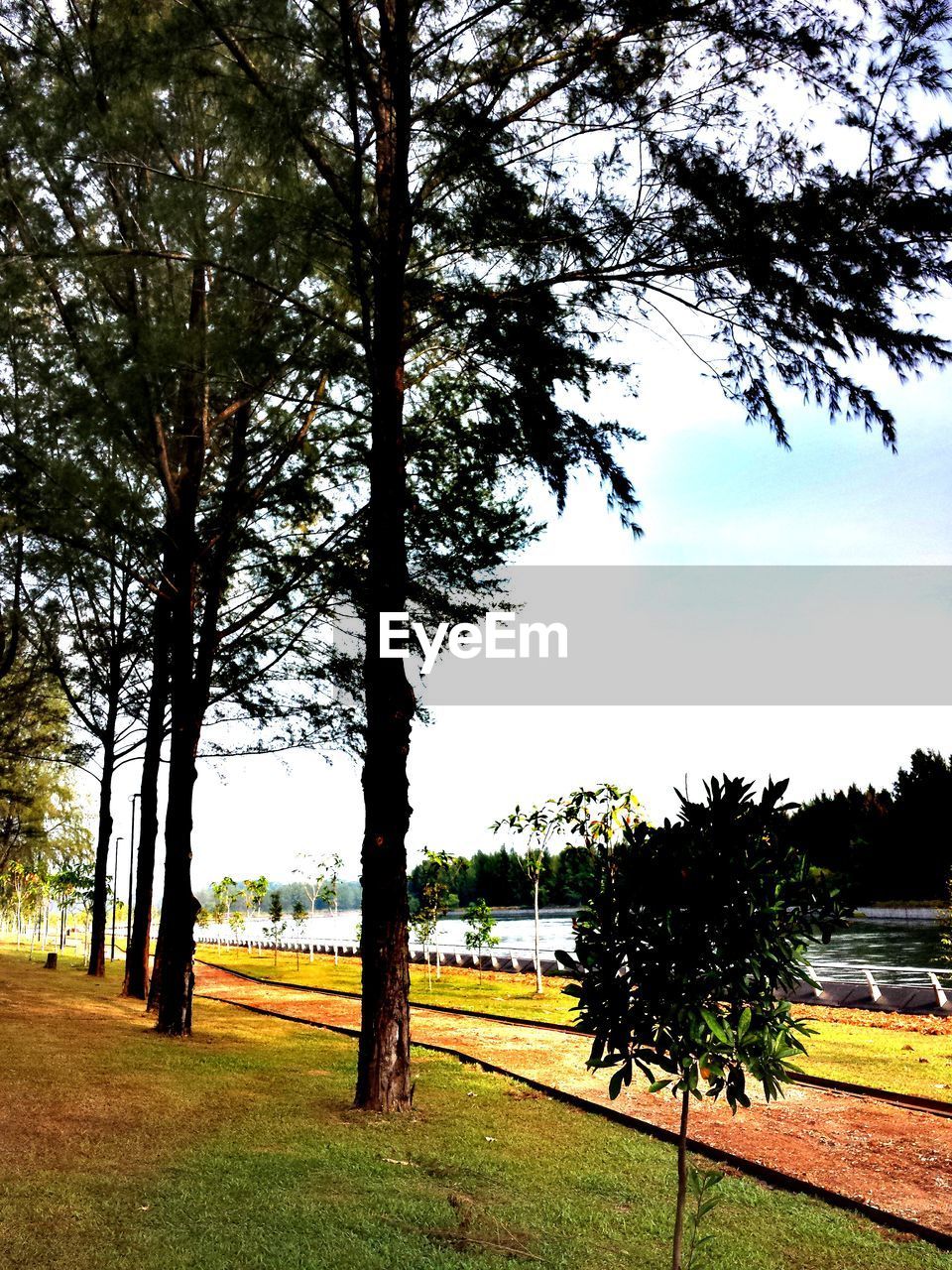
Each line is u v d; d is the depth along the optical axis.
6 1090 9.66
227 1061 13.00
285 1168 7.59
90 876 46.00
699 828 5.12
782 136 8.92
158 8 10.29
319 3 9.64
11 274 11.16
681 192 9.27
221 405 15.59
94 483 13.28
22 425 12.90
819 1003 20.80
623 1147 8.99
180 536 17.11
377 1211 6.74
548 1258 6.10
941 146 8.01
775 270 8.84
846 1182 7.90
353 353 12.20
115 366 11.59
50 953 35.19
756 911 4.91
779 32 8.49
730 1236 6.65
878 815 68.50
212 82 9.91
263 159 10.45
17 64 10.48
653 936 4.96
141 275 12.49
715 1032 4.80
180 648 17.16
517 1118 10.04
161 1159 7.65
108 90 9.90
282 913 61.03
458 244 10.64
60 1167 7.23
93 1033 15.15
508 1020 19.77
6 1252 5.59
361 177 10.30
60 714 29.98
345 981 31.92
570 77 9.59
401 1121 9.57
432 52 9.94
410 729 10.87
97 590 17.50
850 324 8.68
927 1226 6.81
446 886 35.75
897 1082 11.97
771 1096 5.00
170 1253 5.75
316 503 16.03
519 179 9.91
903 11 7.84
